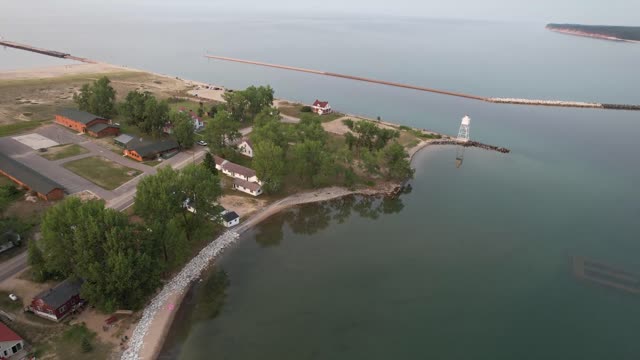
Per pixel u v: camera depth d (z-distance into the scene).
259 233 98.50
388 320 73.00
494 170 141.12
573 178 136.00
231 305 75.00
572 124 199.00
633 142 173.38
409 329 71.06
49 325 64.88
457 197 121.38
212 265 85.81
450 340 68.94
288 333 69.19
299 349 66.06
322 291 79.88
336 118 187.88
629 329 71.81
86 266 65.12
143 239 70.50
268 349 65.75
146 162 126.75
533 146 166.00
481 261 90.94
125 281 65.31
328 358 64.50
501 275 86.25
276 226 102.00
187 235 89.06
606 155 157.50
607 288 82.50
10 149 127.12
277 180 110.31
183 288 77.69
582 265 89.81
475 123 196.75
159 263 71.81
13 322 64.50
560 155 156.50
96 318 67.56
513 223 107.38
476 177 135.25
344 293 79.56
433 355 65.69
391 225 105.56
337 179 126.19
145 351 63.19
